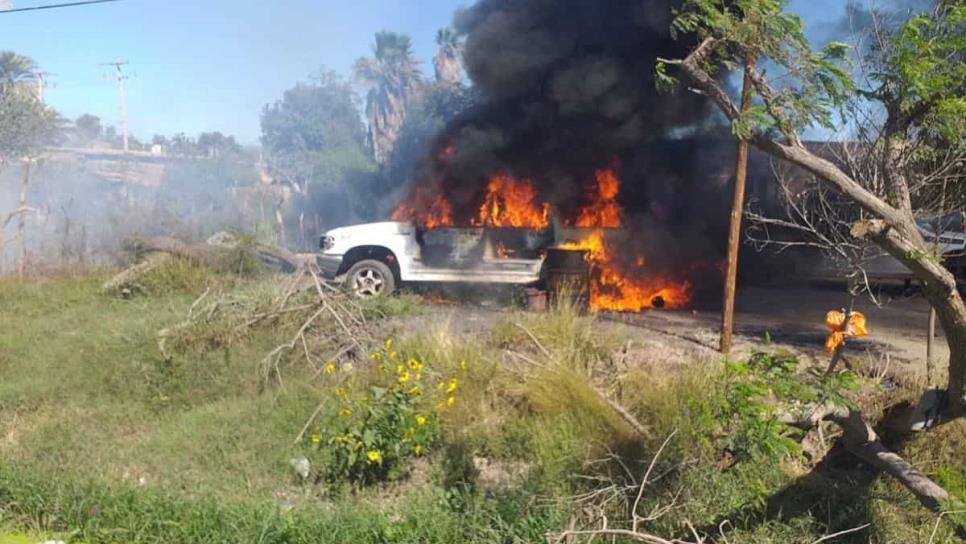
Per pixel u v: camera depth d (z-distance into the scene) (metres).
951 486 5.42
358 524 5.18
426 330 7.86
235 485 6.00
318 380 7.63
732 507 5.27
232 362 8.09
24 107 21.16
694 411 5.57
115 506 5.46
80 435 7.02
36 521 5.54
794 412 5.08
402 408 6.13
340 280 11.01
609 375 7.07
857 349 7.93
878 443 5.12
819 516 5.37
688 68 3.85
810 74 3.79
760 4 3.67
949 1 3.91
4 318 10.64
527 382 6.79
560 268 10.54
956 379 4.44
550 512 5.13
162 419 7.45
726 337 7.64
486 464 6.20
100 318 10.40
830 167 3.89
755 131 3.90
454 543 5.09
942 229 6.35
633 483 5.42
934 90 3.84
